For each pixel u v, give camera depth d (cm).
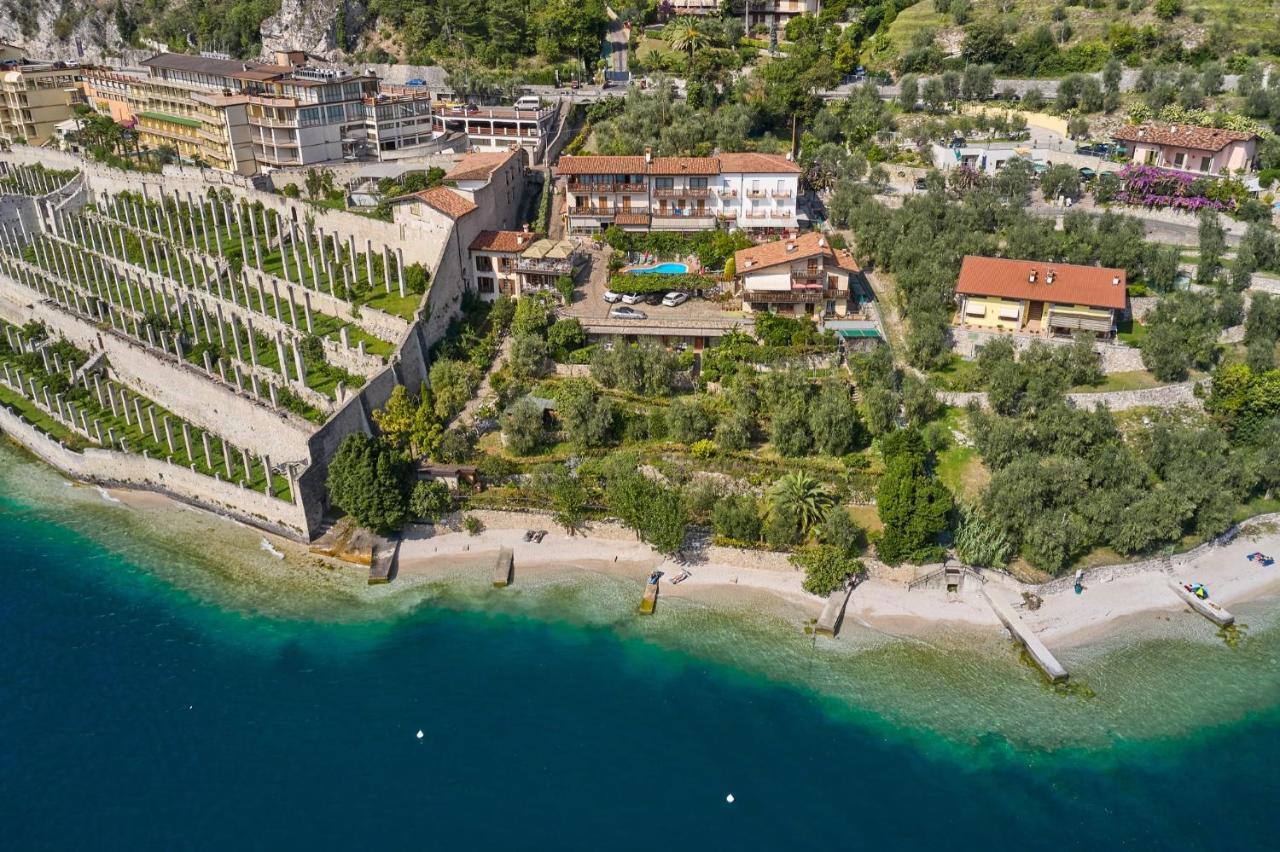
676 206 13500
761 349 10994
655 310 11994
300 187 14888
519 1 19700
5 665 8275
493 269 12619
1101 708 7762
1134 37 17550
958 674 8119
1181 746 7431
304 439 10188
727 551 9394
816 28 19388
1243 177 13788
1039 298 11188
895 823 6831
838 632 8575
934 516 8769
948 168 14462
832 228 13662
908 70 18250
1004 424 9756
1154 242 12494
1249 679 8012
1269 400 10131
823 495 9388
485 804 7012
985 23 18250
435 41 19600
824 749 7450
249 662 8369
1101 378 10856
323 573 9512
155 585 9344
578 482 9825
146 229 14888
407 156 15838
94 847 6706
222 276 13312
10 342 13650
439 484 9838
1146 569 9131
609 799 7050
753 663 8288
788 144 15738
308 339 11656
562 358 11275
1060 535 8731
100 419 11881
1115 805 6950
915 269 11900
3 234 15450
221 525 10325
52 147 17862
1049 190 13825
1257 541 9606
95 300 13525
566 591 9181
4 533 10138
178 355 11875
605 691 8012
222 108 15425
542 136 16050
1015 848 6612
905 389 10375
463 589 9238
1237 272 11594
